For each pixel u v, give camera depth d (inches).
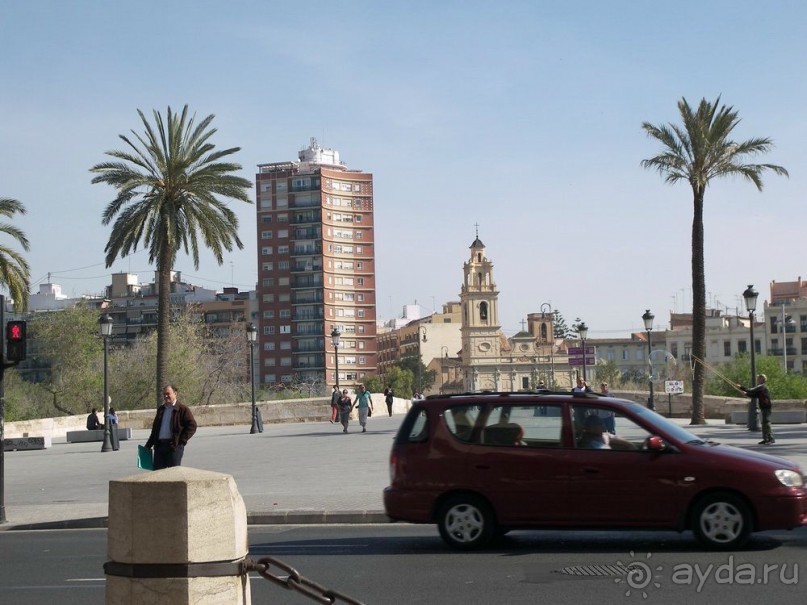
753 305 1461.6
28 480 1046.4
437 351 6953.7
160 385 1744.6
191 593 190.2
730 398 1969.7
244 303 5777.6
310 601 383.9
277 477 917.8
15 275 1585.9
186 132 1764.3
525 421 495.8
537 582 402.3
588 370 5255.9
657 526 470.9
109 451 1551.4
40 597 399.2
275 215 5462.6
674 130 1681.8
